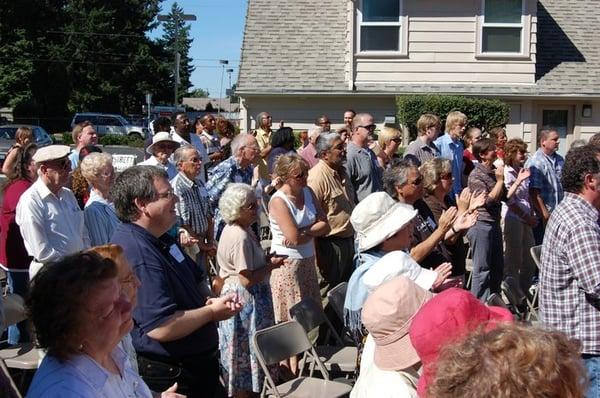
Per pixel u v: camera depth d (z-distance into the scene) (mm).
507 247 8031
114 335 2414
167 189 3434
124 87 55156
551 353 1401
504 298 7012
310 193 5879
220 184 7496
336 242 6371
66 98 50875
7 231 5824
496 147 7422
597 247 3564
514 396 1356
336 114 18047
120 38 53938
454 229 4738
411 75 17594
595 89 17391
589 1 19562
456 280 3633
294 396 4395
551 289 3734
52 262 2449
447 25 17391
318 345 5910
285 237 5547
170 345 3371
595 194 3680
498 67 17453
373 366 2650
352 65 17609
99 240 5438
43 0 47531
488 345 1439
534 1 17219
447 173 5609
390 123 17234
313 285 5773
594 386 3551
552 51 18203
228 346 4730
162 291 3336
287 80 18000
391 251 4051
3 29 45875
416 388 2453
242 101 18375
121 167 12789
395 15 17484
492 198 6734
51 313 2316
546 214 7934
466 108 15984
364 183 7617
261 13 19328
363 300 3820
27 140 7859
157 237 3465
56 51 48719
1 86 45062
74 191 6613
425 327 2107
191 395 3459
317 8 19422
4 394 3160
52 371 2336
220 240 4852
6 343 5730
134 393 2631
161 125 9352
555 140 8039
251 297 4754
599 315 3596
